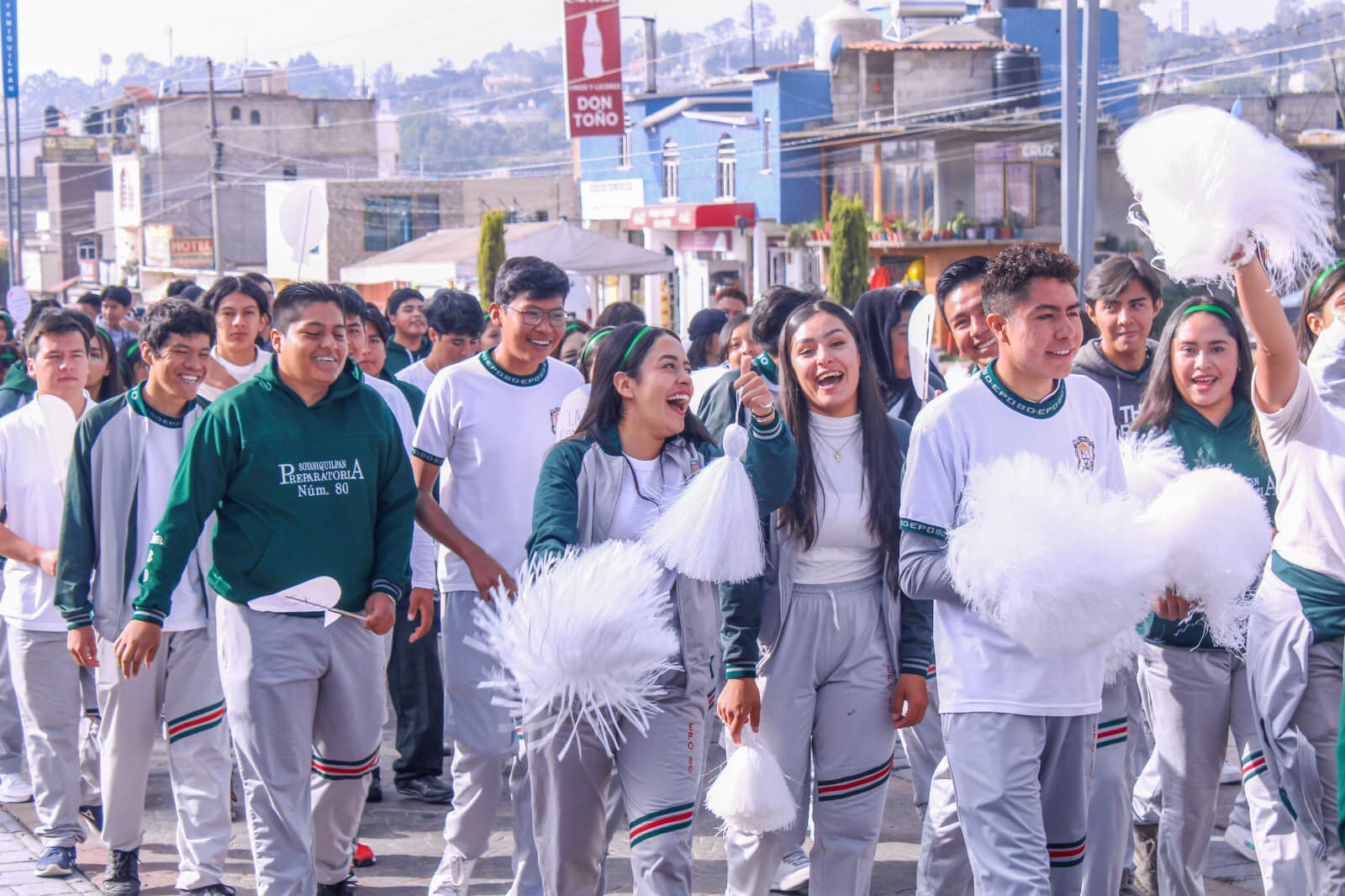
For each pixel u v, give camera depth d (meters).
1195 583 3.82
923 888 4.30
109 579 4.97
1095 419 3.95
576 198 55.44
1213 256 3.44
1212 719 4.34
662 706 3.90
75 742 5.41
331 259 53.03
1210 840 4.57
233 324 5.81
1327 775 3.96
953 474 3.82
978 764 3.71
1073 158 14.32
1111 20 40.03
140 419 5.05
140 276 63.50
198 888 4.88
